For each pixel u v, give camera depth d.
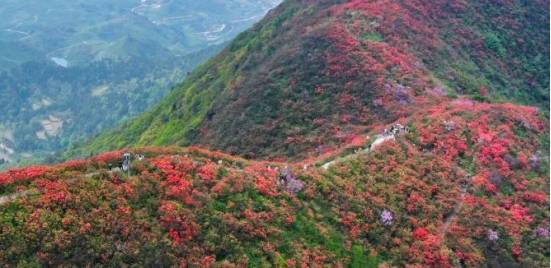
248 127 79.81
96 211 35.53
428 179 51.53
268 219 41.06
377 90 76.31
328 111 76.06
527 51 108.19
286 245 40.03
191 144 91.38
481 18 110.12
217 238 37.66
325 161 53.97
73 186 37.06
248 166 48.41
